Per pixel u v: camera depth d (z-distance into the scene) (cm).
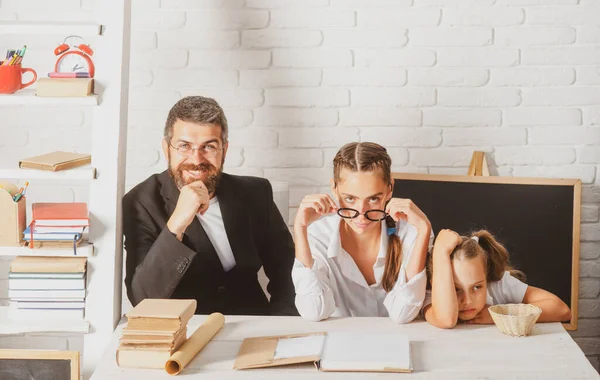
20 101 222
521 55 278
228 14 275
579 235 272
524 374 186
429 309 220
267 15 275
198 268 247
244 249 254
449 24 276
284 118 280
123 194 244
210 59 277
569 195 273
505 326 208
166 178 250
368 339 202
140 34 275
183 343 197
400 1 275
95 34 224
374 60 278
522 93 279
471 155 282
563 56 278
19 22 228
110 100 228
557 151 282
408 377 185
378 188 219
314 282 220
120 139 231
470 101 280
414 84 279
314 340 201
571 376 186
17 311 226
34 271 224
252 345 201
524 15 276
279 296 258
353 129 281
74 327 227
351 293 235
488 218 274
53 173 224
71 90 222
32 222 223
